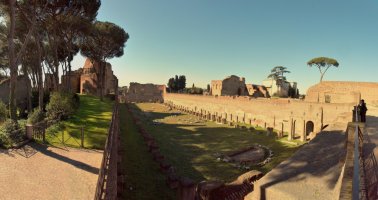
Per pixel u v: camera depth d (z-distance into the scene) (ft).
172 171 52.16
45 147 50.06
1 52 121.90
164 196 41.96
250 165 65.92
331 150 39.55
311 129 107.76
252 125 135.95
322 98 127.44
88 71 218.59
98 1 93.81
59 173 37.04
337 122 63.10
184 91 348.18
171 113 200.23
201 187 38.19
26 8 76.38
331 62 188.03
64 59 142.41
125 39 160.66
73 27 104.27
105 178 27.20
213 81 269.23
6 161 41.29
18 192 30.42
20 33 95.50
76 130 64.03
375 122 62.08
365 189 21.48
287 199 28.02
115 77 242.17
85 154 46.70
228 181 54.13
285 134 109.91
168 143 90.07
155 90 338.13
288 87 275.18
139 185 45.14
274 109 123.44
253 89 265.13
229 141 96.17
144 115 177.68
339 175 30.12
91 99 157.17
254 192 32.07
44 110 89.04
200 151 80.12
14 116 59.16
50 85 169.37
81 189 31.94
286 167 35.14
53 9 83.82
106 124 75.10
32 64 130.62
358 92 116.37
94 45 154.71
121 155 58.80
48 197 29.53
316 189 28.27
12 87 59.52
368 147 36.70
